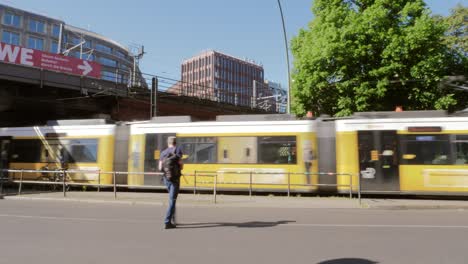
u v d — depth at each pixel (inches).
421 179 532.1
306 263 210.2
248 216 384.2
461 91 767.1
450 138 531.8
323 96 792.3
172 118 631.2
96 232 297.1
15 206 459.8
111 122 686.5
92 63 1095.0
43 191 639.8
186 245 254.1
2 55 903.7
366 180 547.2
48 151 692.7
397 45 717.9
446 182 524.4
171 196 315.9
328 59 749.9
